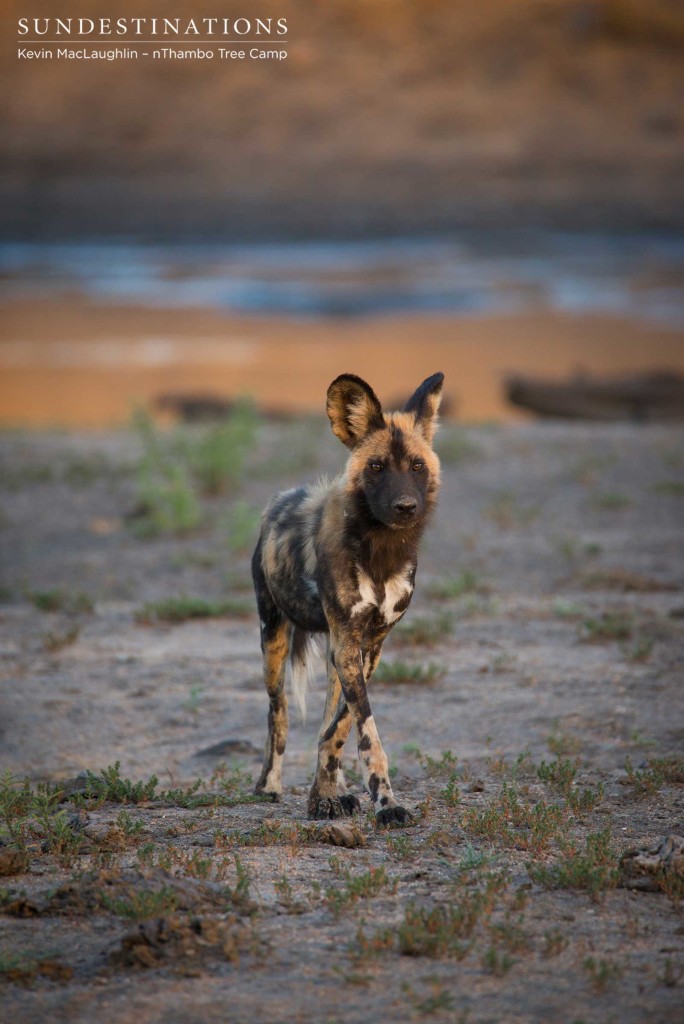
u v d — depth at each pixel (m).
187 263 192.00
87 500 47.66
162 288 160.38
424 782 19.48
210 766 21.59
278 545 18.92
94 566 38.44
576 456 55.97
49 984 11.23
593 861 14.36
